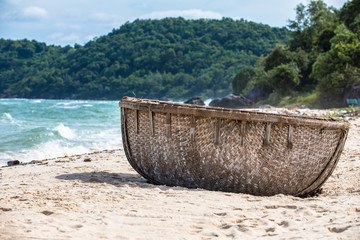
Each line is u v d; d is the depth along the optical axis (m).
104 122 26.22
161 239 3.27
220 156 5.84
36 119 28.83
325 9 62.19
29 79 199.12
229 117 5.64
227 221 3.96
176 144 6.03
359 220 3.58
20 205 4.39
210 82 151.00
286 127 5.74
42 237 3.13
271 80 51.84
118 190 5.57
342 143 6.04
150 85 165.62
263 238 3.32
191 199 5.04
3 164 10.34
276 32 198.25
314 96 41.41
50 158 10.85
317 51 53.41
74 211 4.16
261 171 5.84
